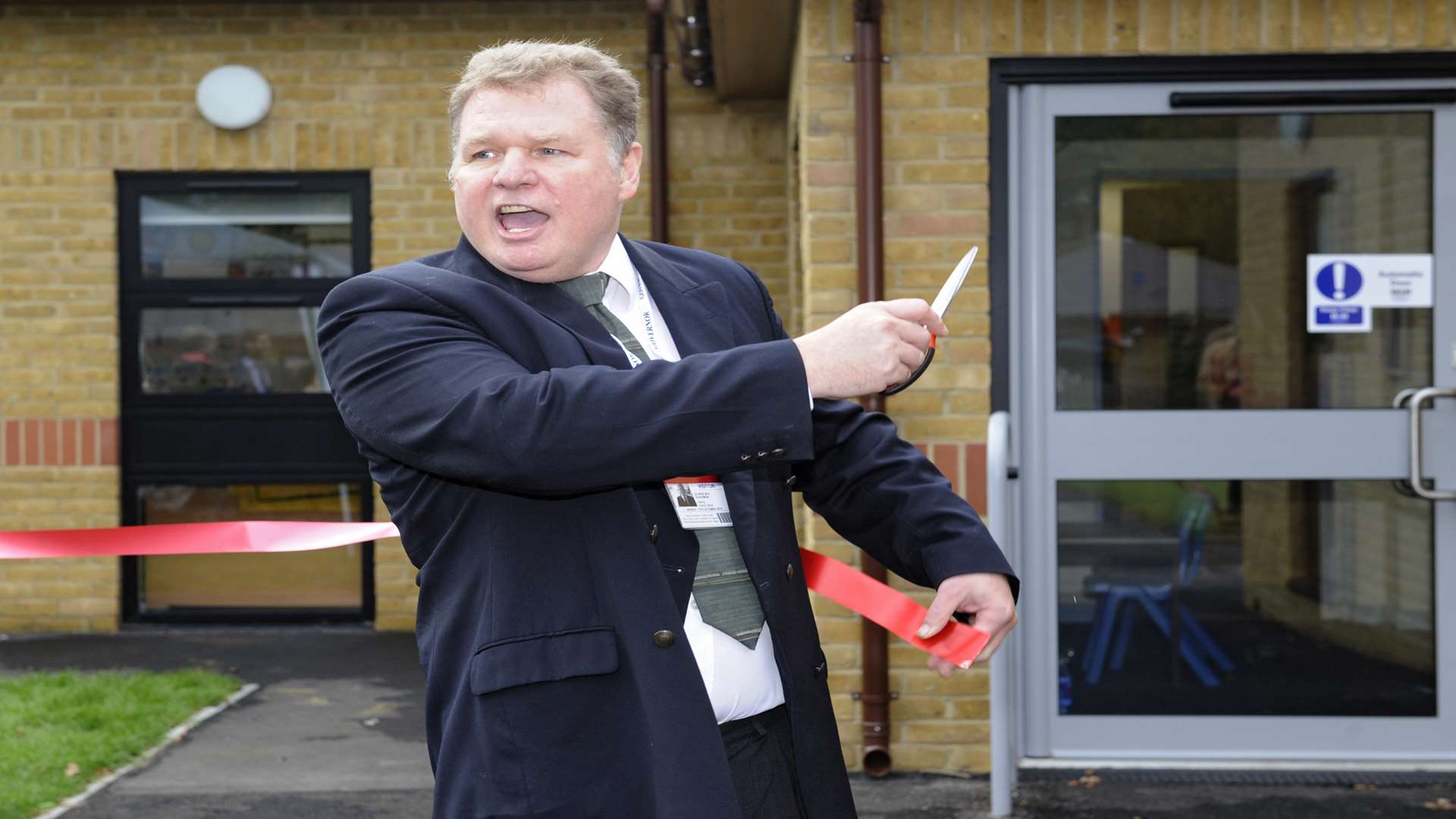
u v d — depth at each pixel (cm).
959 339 467
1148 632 471
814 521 475
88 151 766
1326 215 468
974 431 468
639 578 164
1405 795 439
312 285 780
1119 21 461
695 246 770
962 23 464
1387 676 468
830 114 468
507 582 163
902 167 467
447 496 168
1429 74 461
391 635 766
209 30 764
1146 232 471
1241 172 468
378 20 765
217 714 584
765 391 152
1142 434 469
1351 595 468
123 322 780
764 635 180
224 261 781
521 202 171
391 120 767
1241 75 463
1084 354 471
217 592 792
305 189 774
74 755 495
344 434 785
